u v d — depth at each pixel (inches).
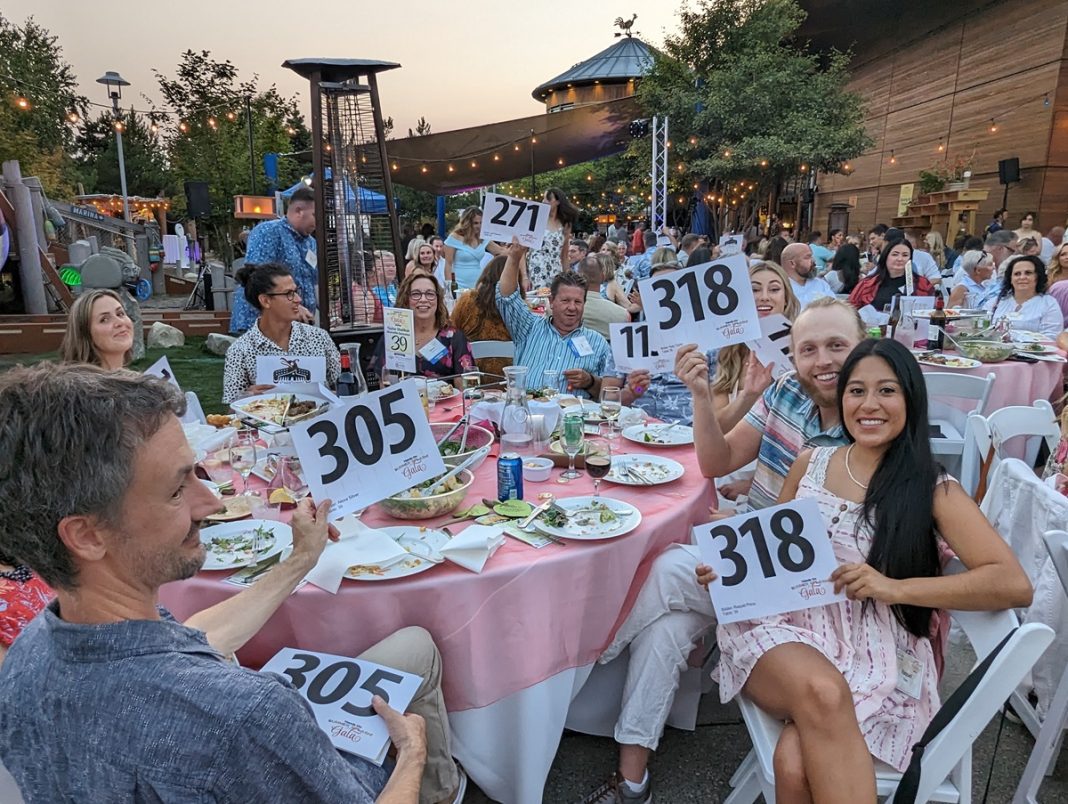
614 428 98.9
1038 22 526.0
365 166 229.9
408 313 107.5
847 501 66.5
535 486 79.7
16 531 27.9
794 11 668.1
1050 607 75.1
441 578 57.9
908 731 58.7
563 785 76.3
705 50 660.1
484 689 61.2
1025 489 78.7
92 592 30.1
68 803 28.9
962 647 103.0
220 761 28.2
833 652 60.9
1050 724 67.7
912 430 63.6
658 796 74.5
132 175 1044.5
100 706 27.9
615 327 95.3
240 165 629.3
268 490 75.5
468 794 74.4
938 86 663.1
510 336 155.1
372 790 45.1
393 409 61.2
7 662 30.8
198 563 32.8
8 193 323.6
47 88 818.2
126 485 28.5
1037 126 529.7
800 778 54.7
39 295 334.0
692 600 69.9
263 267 123.7
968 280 292.7
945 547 63.3
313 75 190.4
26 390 28.2
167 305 484.7
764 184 661.3
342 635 57.9
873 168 794.2
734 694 63.2
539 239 145.4
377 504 72.8
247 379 125.4
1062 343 160.9
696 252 221.9
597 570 63.6
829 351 77.6
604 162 936.9
